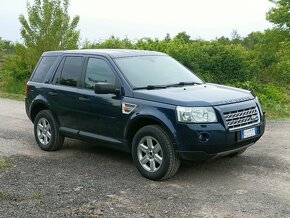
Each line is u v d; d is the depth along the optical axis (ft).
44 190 20.49
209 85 24.41
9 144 30.45
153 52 26.71
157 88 22.99
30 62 70.49
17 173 23.36
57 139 27.58
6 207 18.47
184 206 18.24
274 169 23.11
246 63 57.98
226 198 19.04
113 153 27.40
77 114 25.46
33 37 68.85
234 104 21.24
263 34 83.66
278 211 17.49
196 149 20.22
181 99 20.72
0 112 45.42
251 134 21.61
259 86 54.65
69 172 23.45
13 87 71.41
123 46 72.74
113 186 20.95
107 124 23.67
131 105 22.24
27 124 38.22
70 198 19.39
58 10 68.59
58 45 68.54
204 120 20.15
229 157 25.43
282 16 82.12
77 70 26.05
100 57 24.94
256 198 18.95
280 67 65.92
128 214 17.53
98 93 22.91
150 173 21.63
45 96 27.76
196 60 56.29
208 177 22.02
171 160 20.81
